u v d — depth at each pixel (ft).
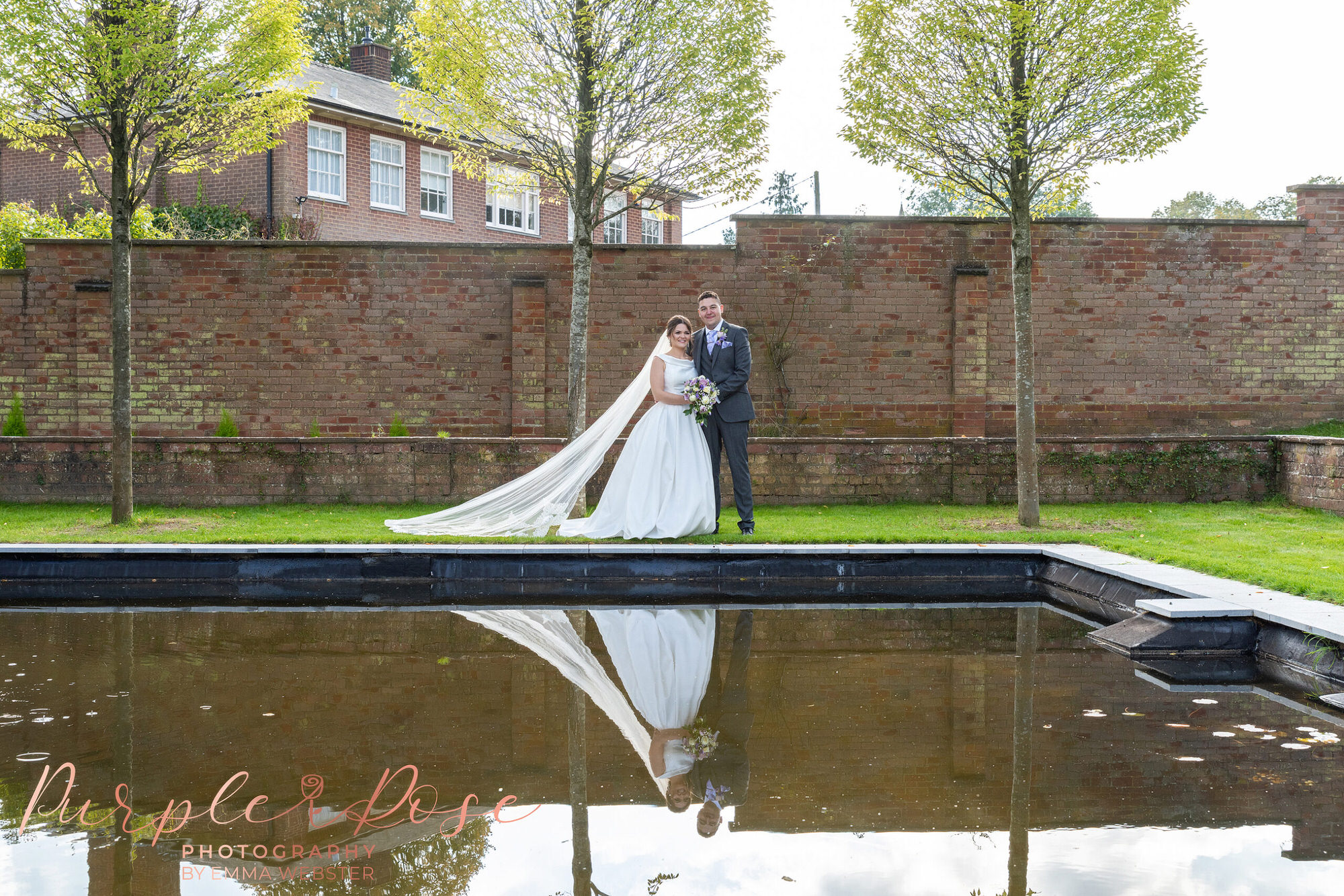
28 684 13.56
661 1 26.45
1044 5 24.73
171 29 25.95
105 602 20.38
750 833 8.64
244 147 29.37
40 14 24.59
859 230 37.22
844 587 22.40
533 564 22.88
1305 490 30.14
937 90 26.13
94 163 27.53
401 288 37.04
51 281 36.29
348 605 20.20
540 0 26.32
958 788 9.73
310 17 91.30
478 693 13.32
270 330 36.88
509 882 7.60
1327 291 37.32
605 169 27.96
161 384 36.73
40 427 36.47
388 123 57.98
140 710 12.27
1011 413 37.52
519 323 36.81
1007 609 20.02
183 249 36.60
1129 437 32.30
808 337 37.32
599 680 14.08
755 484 31.58
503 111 27.48
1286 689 13.78
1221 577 19.26
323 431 37.09
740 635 17.28
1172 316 37.32
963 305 37.01
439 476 31.63
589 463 26.25
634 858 8.10
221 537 24.31
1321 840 8.45
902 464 31.83
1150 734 11.57
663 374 25.08
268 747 10.89
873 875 7.75
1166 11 24.29
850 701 13.00
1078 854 8.14
